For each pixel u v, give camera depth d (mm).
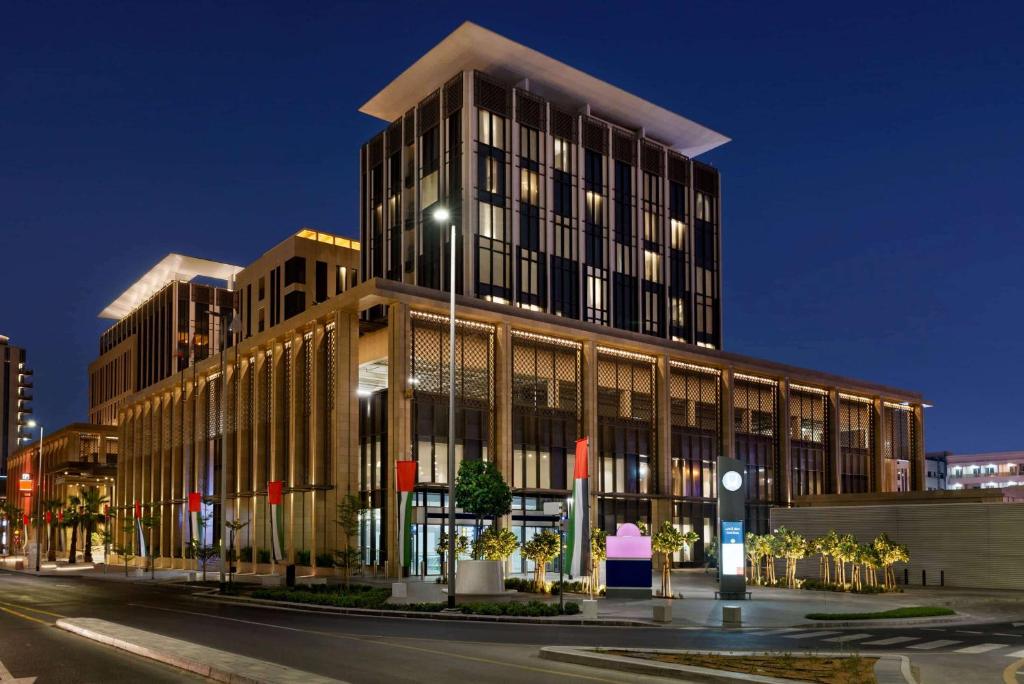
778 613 31500
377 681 15578
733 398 71188
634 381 65500
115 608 34062
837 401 79812
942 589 47344
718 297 83500
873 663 17844
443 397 54344
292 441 59281
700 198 83562
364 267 75688
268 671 14977
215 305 116875
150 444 88875
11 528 131000
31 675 15992
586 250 72875
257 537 63625
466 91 67438
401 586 34250
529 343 59375
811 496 67375
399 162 73500
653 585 45844
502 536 40000
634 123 79562
